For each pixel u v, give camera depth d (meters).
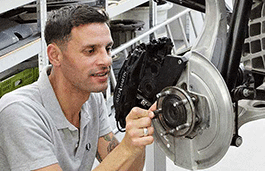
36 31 2.62
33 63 2.83
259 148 3.29
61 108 1.40
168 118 1.37
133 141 1.29
